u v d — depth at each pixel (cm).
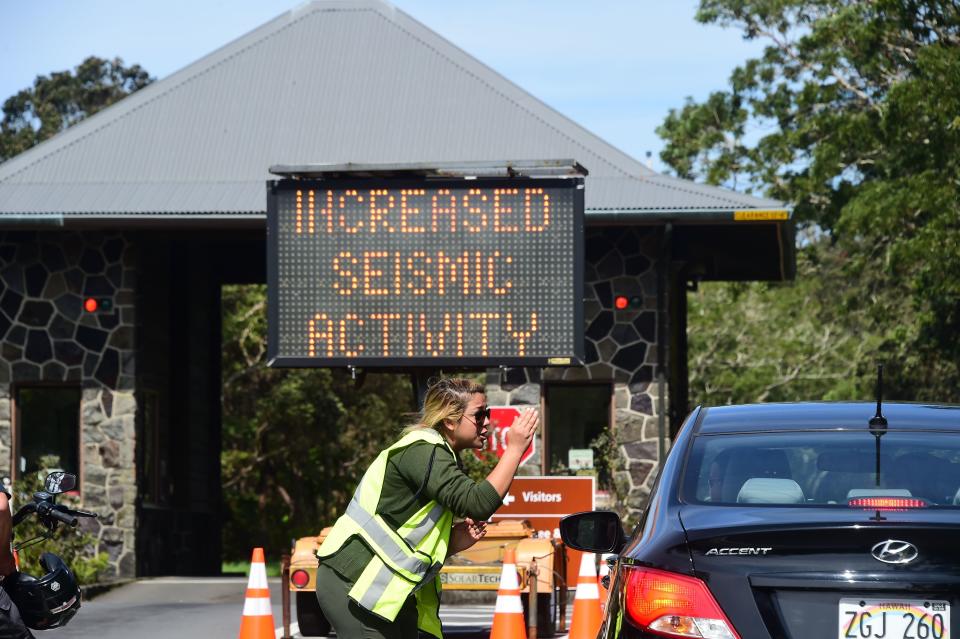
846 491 1565
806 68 11181
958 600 1369
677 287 7400
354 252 4869
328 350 4853
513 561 2941
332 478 13662
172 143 6925
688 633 1400
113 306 6512
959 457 1609
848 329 15075
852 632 1377
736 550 1417
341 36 7475
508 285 4834
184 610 4897
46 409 6594
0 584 1873
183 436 7081
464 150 6838
